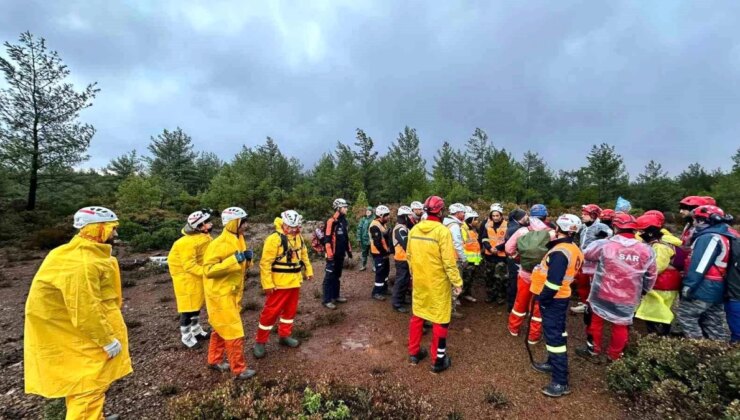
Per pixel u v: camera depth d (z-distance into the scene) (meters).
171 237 14.28
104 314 2.88
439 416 3.40
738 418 2.73
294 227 4.55
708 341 3.66
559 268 3.57
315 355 4.59
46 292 2.66
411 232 4.28
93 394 2.81
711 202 4.79
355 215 17.36
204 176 39.56
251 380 3.82
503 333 5.18
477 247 6.37
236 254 3.82
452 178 39.53
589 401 3.62
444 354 4.15
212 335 4.18
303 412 3.20
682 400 3.21
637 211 21.39
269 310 4.40
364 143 32.59
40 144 21.08
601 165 30.95
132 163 35.81
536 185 39.44
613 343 4.10
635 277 3.87
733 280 4.03
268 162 35.03
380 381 3.95
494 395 3.66
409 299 6.73
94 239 2.89
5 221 17.80
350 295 7.05
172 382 3.99
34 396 3.83
